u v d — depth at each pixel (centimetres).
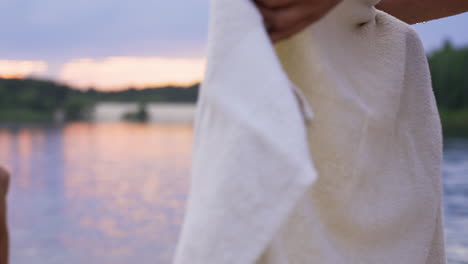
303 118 45
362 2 51
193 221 38
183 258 38
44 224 2097
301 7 41
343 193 50
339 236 50
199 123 42
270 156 35
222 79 38
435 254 61
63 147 5728
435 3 64
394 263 55
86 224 2128
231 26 39
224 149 36
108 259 1572
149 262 1548
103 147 5791
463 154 3284
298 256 47
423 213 57
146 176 3684
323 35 49
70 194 2917
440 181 60
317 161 49
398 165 56
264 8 42
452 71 4841
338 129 49
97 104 8706
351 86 51
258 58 38
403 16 67
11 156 4862
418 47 59
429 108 59
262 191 35
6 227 71
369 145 52
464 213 1141
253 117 36
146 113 8788
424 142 59
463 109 4903
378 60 54
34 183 3319
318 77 48
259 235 35
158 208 2534
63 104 8581
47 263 1525
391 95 54
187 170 3947
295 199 34
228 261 35
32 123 8500
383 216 53
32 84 8438
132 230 2028
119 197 2862
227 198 35
